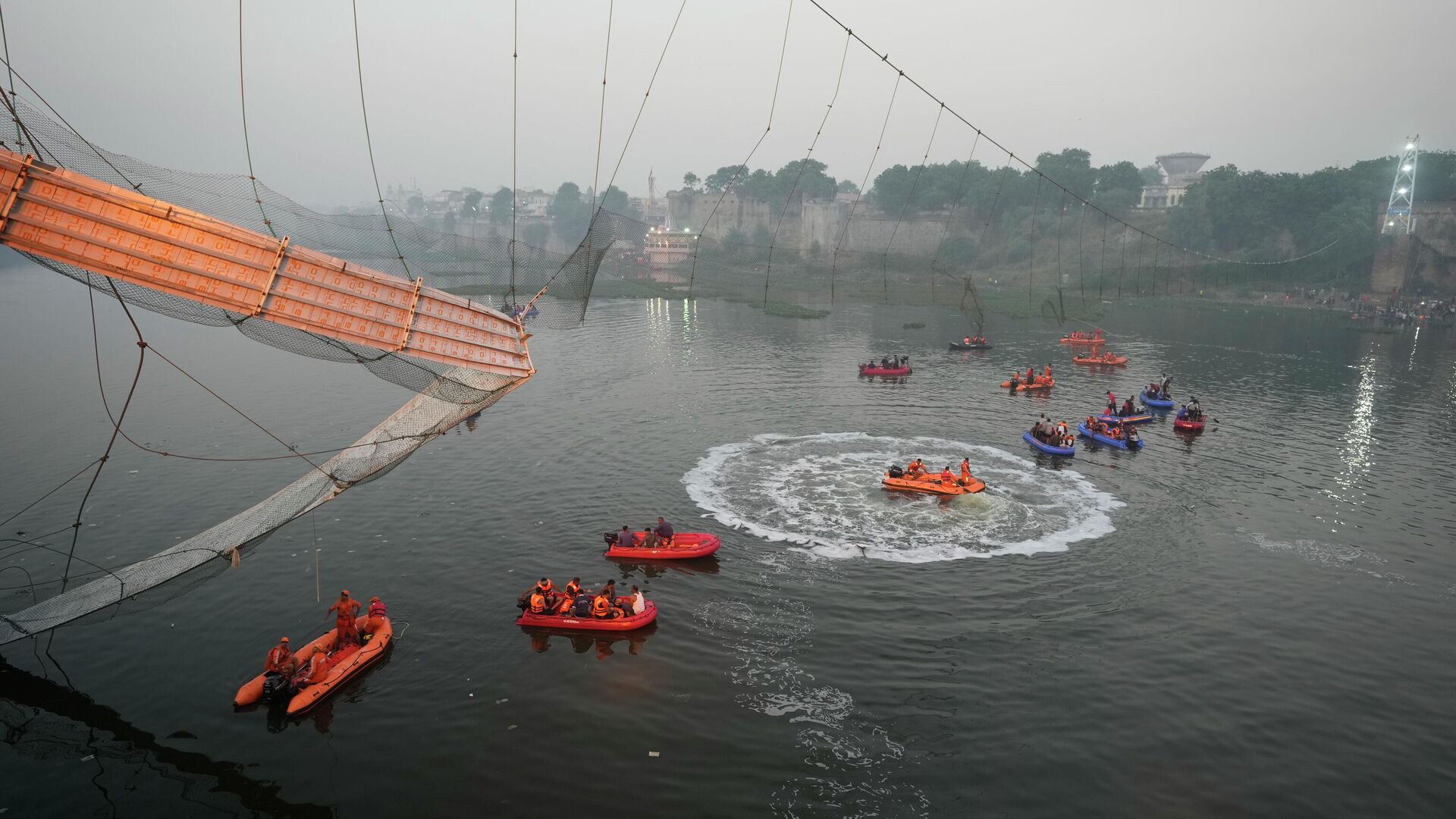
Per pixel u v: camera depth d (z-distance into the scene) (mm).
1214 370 73500
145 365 69812
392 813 17859
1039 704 21750
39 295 129125
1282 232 153750
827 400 56875
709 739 20234
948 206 192375
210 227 14719
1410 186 144375
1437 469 42719
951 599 27484
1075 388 62750
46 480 38625
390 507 35562
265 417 51031
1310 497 38031
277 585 28344
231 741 20250
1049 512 35469
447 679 22828
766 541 32125
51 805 18125
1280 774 19094
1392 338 96500
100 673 23141
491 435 47062
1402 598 28000
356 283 16031
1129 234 166875
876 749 19891
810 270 151750
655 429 48531
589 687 22422
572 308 25766
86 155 15453
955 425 50469
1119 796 18312
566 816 17703
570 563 30109
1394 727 20938
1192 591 28359
